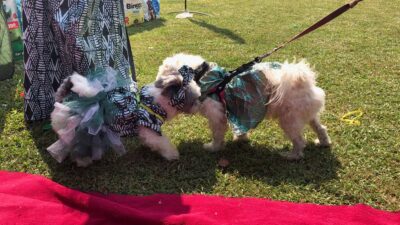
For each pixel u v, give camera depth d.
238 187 0.89
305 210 0.81
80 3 1.02
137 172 0.95
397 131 1.08
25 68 1.12
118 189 0.89
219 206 0.82
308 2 2.96
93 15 1.05
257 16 2.51
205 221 0.76
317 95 0.93
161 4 3.00
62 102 0.94
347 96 1.30
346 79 1.44
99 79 0.95
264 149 1.04
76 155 0.91
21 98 1.33
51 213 0.80
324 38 1.97
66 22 1.03
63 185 0.91
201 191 0.88
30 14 1.08
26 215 0.80
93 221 0.79
